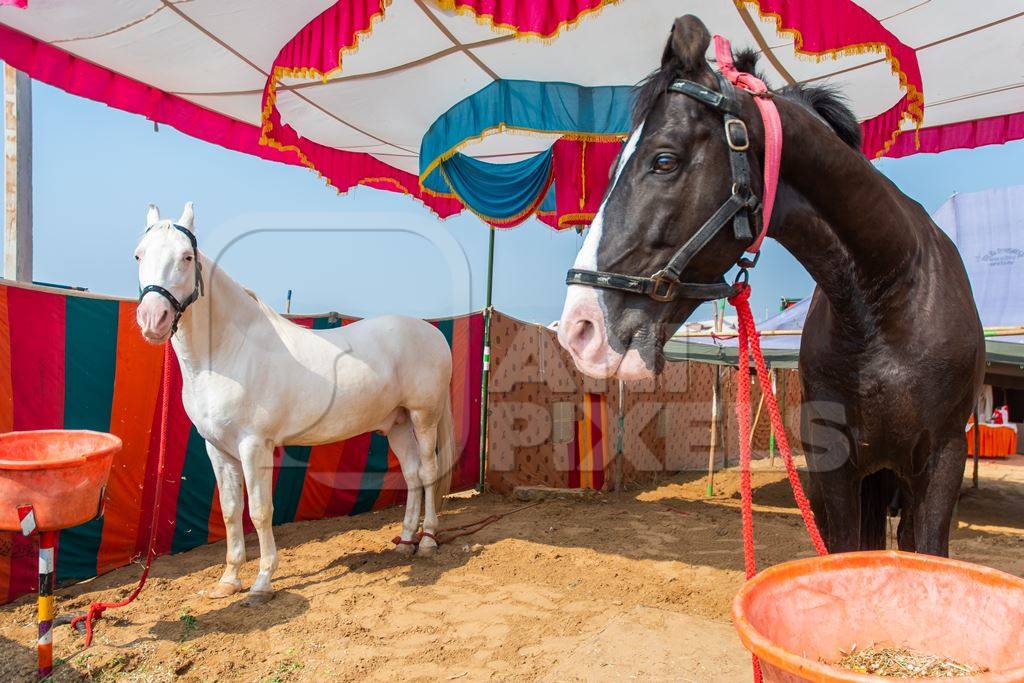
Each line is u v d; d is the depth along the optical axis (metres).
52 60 3.76
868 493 2.23
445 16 3.21
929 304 1.65
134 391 3.80
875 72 3.80
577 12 2.39
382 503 5.49
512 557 4.02
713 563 3.95
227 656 2.60
